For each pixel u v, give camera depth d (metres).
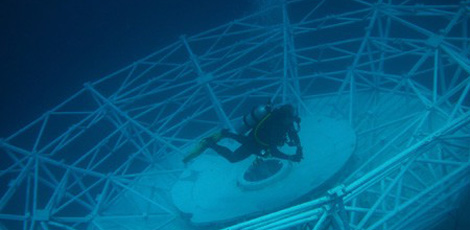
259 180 12.55
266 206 11.09
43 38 32.25
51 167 28.80
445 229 9.58
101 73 33.31
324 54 29.61
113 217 13.84
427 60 24.80
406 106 14.74
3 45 31.30
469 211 9.48
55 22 32.28
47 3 31.56
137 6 33.66
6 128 31.03
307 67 28.98
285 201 10.89
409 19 27.73
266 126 7.99
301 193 10.89
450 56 11.79
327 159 11.87
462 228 9.30
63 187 13.85
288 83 16.73
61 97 32.41
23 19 31.50
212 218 11.73
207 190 13.29
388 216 8.13
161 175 16.64
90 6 32.62
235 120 18.70
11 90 31.62
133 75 33.72
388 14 15.12
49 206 12.90
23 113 31.77
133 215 14.52
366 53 16.17
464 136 7.94
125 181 15.09
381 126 13.74
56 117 32.06
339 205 6.38
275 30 17.77
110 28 33.50
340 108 16.94
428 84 23.72
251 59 31.88
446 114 11.29
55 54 32.78
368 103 16.30
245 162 13.57
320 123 13.62
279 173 11.90
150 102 32.59
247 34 34.34
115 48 33.84
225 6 33.97
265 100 27.45
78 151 30.34
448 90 12.86
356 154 13.40
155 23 34.03
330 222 6.71
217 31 34.12
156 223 14.24
